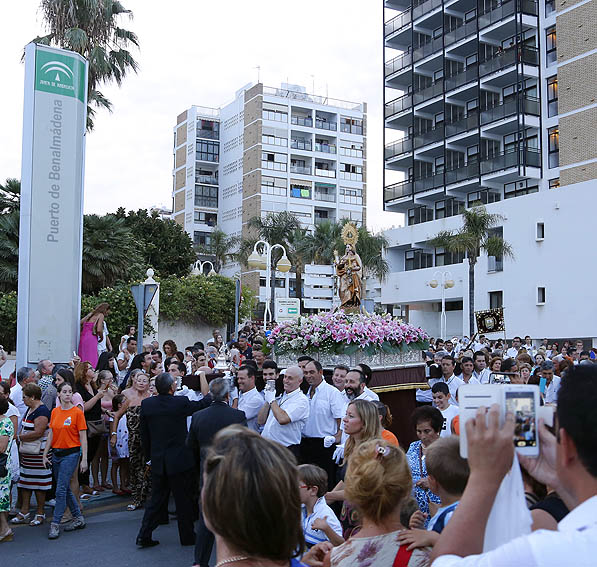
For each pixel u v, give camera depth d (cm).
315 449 835
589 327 3291
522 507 188
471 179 4234
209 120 7656
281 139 7025
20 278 1367
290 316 2055
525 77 3972
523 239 3650
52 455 818
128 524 848
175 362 1067
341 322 1152
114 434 942
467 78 4303
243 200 7119
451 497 322
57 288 1377
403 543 301
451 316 4369
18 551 733
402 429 1209
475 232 3616
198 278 2778
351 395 795
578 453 175
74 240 1411
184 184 7775
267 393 871
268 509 197
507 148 4194
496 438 182
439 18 4594
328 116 7381
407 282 4538
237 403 926
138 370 956
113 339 2286
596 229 3284
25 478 843
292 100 7106
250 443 210
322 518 486
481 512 179
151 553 729
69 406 814
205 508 205
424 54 4688
